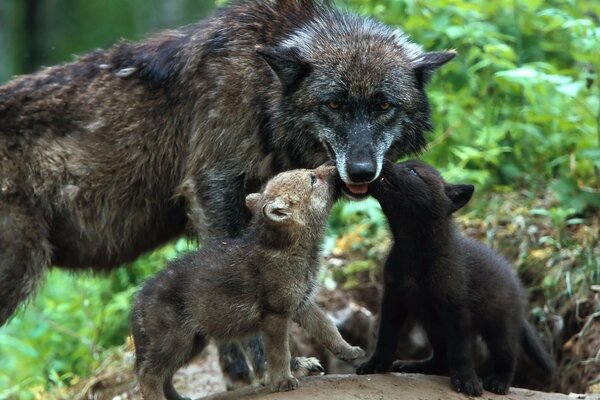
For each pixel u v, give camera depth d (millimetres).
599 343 11812
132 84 11258
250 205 9023
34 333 15016
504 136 14719
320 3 11383
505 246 13359
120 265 11836
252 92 10539
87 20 33656
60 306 14930
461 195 9117
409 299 9219
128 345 13508
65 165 11078
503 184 14664
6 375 15125
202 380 12477
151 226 11586
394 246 9195
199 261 8898
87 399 13109
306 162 10586
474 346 12273
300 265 8625
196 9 31969
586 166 13805
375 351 9500
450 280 8961
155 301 8852
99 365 13758
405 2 14648
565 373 12156
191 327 8875
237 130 10633
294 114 10336
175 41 11336
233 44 10789
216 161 10742
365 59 10172
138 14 33406
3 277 10883
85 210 11227
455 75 14469
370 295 13742
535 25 15242
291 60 10148
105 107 11203
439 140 14641
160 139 11164
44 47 33031
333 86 10086
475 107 15000
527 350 10812
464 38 14359
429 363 9938
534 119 13922
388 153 10539
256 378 10641
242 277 8633
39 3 33094
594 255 12602
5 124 11016
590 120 13953
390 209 9062
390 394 8773
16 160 10945
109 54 11547
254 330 8891
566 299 12492
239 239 9023
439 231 8953
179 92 11039
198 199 10875
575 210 13148
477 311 9312
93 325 14344
